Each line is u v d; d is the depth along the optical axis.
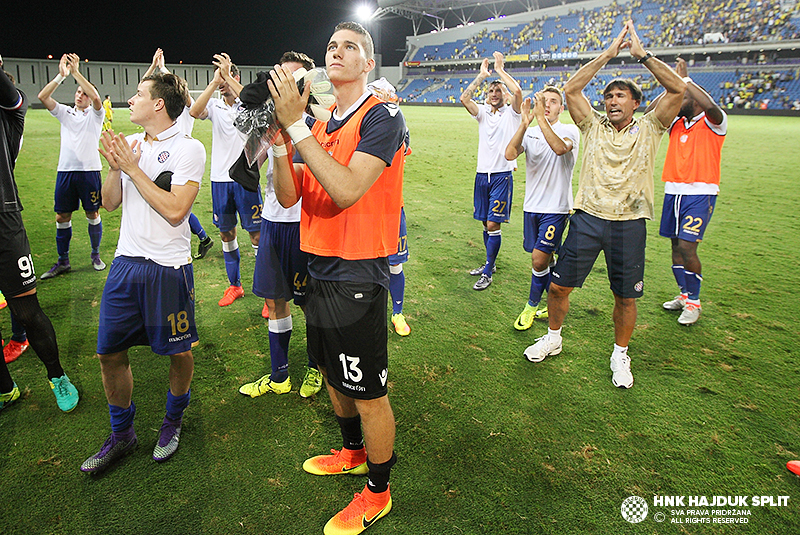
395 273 2.45
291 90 1.00
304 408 1.99
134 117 1.41
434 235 3.54
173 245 1.48
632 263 1.96
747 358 2.40
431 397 2.04
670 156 2.77
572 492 1.56
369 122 1.15
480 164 3.22
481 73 3.11
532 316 2.64
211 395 2.03
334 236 1.24
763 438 1.83
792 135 9.73
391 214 1.28
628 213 1.91
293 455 1.72
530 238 2.66
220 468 1.63
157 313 1.47
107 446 1.60
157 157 1.46
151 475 1.58
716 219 5.02
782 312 2.92
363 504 1.43
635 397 2.07
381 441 1.39
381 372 1.36
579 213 2.02
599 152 1.94
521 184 5.49
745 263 3.75
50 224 4.23
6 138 1.81
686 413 1.97
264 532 1.39
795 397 2.09
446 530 1.42
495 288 3.14
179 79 1.48
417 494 1.55
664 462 1.70
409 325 2.65
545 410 1.97
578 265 2.05
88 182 2.80
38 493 1.50
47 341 1.81
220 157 2.35
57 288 2.94
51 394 2.01
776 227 4.73
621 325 2.10
